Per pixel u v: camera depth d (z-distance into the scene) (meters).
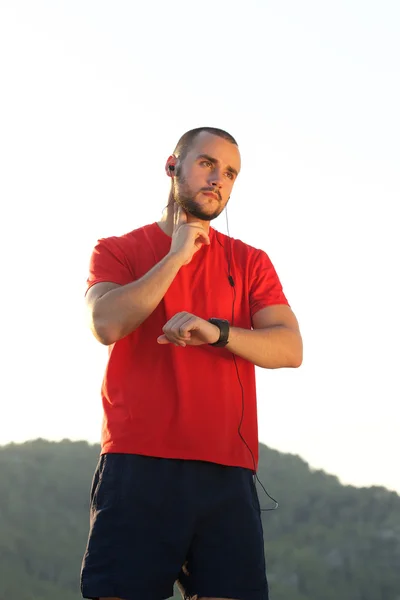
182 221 3.26
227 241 3.45
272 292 3.41
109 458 3.09
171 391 3.09
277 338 3.24
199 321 3.01
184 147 3.33
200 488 3.05
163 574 2.99
